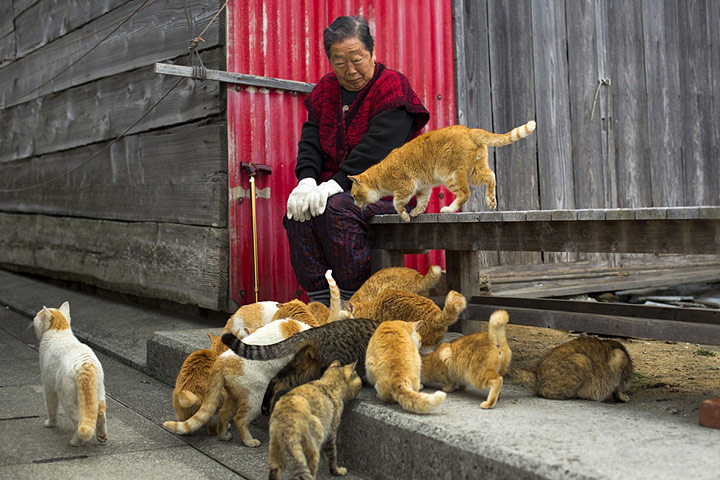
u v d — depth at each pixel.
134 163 7.67
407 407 3.06
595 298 8.38
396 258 5.36
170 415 4.26
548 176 8.53
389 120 5.33
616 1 9.17
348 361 3.59
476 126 7.91
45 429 3.86
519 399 3.37
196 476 3.21
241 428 3.62
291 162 6.57
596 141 8.97
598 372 3.33
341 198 5.20
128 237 7.77
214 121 6.48
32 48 10.09
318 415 2.96
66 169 9.28
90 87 8.59
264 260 6.39
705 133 10.04
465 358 3.34
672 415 3.09
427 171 4.75
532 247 4.13
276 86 6.39
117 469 3.28
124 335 6.55
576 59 8.80
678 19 9.78
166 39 7.09
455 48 7.72
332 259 5.25
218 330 5.61
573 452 2.48
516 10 8.29
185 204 6.78
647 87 9.46
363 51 5.35
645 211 3.39
